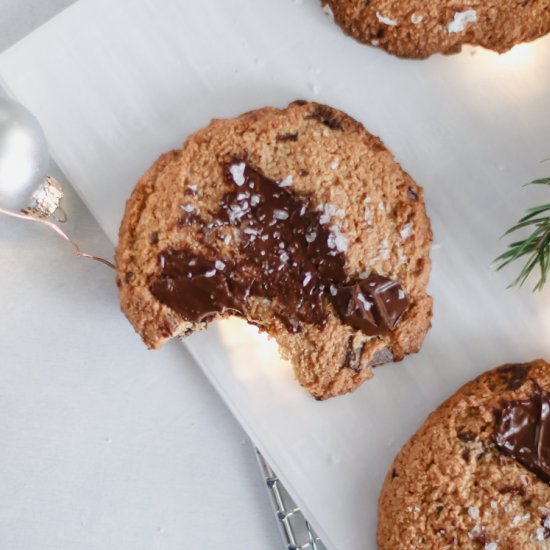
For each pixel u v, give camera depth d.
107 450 0.41
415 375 0.39
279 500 0.40
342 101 0.40
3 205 0.38
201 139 0.38
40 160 0.37
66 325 0.41
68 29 0.40
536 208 0.37
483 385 0.38
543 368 0.38
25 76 0.40
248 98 0.40
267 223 0.38
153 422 0.41
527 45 0.39
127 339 0.41
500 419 0.37
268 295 0.38
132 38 0.40
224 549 0.41
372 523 0.39
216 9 0.40
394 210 0.38
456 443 0.37
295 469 0.39
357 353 0.38
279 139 0.38
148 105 0.40
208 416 0.41
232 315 0.39
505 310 0.39
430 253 0.39
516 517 0.37
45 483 0.41
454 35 0.39
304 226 0.38
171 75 0.40
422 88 0.40
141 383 0.41
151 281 0.38
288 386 0.40
